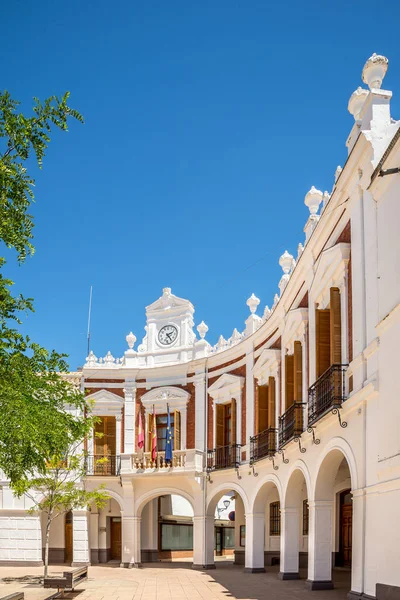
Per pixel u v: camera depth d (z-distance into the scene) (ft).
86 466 89.51
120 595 60.13
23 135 39.11
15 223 40.19
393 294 41.39
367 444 44.60
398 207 41.16
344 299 52.19
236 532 101.65
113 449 104.68
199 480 93.71
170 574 82.58
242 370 91.71
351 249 49.98
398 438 39.32
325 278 56.29
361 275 47.39
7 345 43.45
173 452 96.43
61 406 51.52
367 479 44.27
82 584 69.97
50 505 79.46
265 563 94.68
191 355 104.37
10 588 67.36
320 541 57.47
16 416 41.11
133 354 107.65
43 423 47.29
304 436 60.49
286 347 73.56
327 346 55.47
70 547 106.42
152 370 105.09
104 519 106.01
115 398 105.91
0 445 43.73
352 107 52.11
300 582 66.59
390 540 39.58
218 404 95.96
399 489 38.55
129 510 98.32
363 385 45.39
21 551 102.32
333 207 54.65
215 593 60.08
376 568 41.70
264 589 61.41
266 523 96.17
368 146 45.96
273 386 78.64
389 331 41.39
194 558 93.20
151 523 108.06
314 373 59.88
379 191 44.11
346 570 76.48
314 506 57.62
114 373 106.93
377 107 46.60
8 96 39.93
